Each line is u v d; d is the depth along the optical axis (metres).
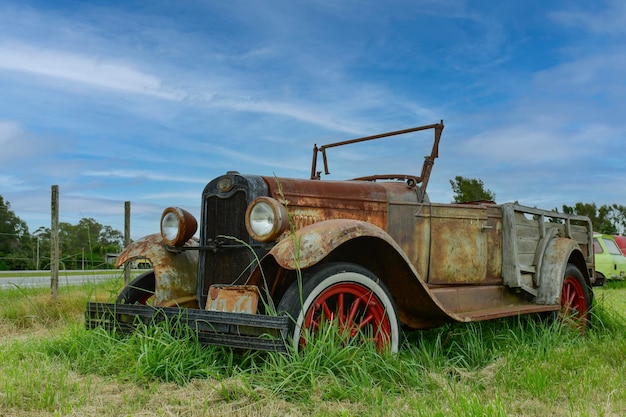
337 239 3.24
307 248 3.20
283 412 2.59
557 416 2.65
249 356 3.15
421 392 2.98
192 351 3.27
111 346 3.49
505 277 4.92
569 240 5.41
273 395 2.71
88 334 3.79
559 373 3.41
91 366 3.39
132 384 3.02
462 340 4.15
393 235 4.29
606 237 14.94
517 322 4.99
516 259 4.88
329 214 4.01
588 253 6.17
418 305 3.91
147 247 4.22
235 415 2.53
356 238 3.56
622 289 12.03
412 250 4.39
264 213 3.44
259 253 3.66
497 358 3.82
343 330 3.30
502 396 2.94
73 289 7.91
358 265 3.51
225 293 3.32
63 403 2.71
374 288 3.52
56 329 5.43
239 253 3.76
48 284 9.09
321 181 4.15
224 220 3.86
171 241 4.12
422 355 3.64
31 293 7.72
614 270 13.88
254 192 3.73
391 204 4.32
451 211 4.63
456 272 4.62
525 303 5.09
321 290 3.25
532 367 3.48
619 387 3.09
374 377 3.06
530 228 5.21
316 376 2.88
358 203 4.15
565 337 4.59
